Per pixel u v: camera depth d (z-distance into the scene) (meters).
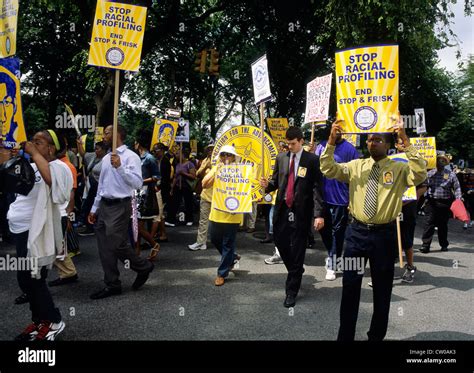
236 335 3.73
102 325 3.92
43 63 22.08
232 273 5.81
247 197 5.12
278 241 4.64
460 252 7.73
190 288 5.09
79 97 23.62
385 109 3.64
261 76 5.39
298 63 19.31
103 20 4.57
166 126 10.03
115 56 4.61
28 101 24.22
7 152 3.65
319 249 7.54
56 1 13.03
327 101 5.39
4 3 3.82
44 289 3.49
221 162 5.30
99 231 4.76
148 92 23.11
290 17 16.34
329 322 4.04
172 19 13.55
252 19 18.02
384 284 3.30
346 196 5.44
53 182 3.34
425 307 4.55
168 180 9.52
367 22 11.73
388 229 3.30
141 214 6.31
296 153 4.70
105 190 4.72
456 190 7.51
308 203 4.57
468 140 29.31
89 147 18.62
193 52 17.67
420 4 11.00
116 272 4.77
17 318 4.07
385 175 3.30
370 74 3.67
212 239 5.30
